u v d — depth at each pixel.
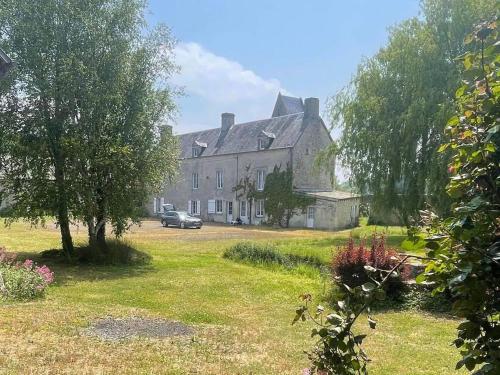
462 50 19.33
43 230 28.58
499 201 1.92
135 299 9.45
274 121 42.78
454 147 2.23
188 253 18.45
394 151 20.69
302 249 17.36
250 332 7.12
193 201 47.84
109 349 5.87
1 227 29.56
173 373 5.11
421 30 20.69
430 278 2.06
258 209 40.78
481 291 1.79
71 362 5.30
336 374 2.18
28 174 13.86
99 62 14.03
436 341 6.91
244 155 41.97
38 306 8.19
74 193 13.49
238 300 9.77
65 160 13.60
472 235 1.80
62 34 13.41
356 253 9.66
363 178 22.00
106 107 13.84
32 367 5.05
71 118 13.80
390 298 9.20
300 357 5.91
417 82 20.17
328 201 35.16
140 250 17.80
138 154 14.36
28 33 13.00
